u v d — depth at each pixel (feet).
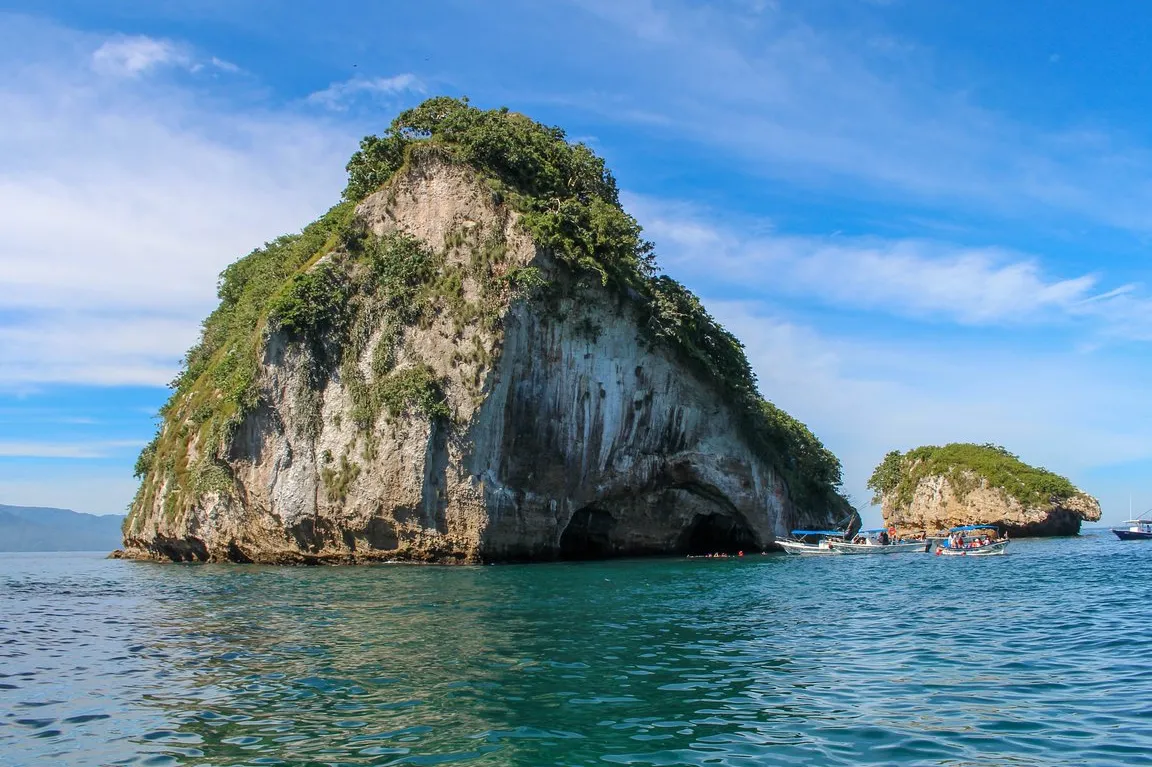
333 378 169.58
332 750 37.35
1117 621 77.41
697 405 212.64
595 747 37.81
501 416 168.04
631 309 192.75
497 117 193.77
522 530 172.35
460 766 35.19
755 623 76.89
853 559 189.47
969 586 114.83
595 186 204.95
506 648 62.13
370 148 195.83
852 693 48.11
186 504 177.27
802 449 289.33
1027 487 358.23
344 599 94.94
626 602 93.35
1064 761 35.81
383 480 159.43
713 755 36.65
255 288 208.03
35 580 138.92
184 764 35.76
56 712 44.70
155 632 72.59
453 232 173.58
